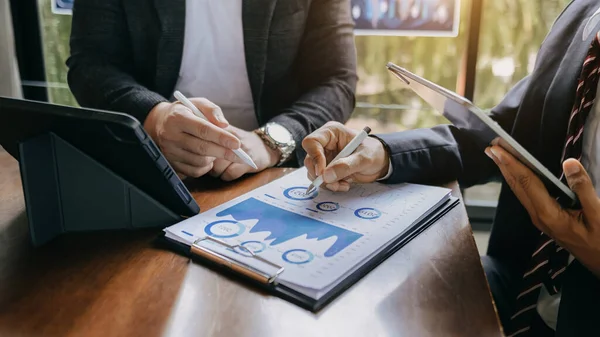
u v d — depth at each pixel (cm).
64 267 56
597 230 57
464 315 48
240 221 64
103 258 58
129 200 65
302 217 65
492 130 56
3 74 176
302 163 97
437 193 73
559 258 73
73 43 117
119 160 61
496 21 177
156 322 47
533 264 76
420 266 56
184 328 46
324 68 116
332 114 107
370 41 182
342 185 74
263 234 60
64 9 187
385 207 68
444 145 83
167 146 81
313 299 49
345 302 50
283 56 117
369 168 75
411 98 186
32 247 61
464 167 89
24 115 59
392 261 57
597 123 73
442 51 181
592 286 70
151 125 89
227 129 83
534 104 84
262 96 121
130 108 94
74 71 114
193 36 117
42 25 190
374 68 185
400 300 50
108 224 66
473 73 180
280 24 114
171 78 117
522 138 86
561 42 84
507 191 91
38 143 60
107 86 103
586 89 71
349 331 46
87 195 64
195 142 78
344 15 119
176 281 53
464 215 69
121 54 118
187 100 81
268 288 51
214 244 58
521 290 77
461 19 176
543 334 83
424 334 45
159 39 114
